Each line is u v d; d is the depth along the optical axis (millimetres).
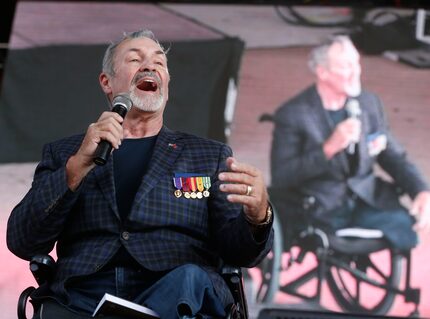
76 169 7461
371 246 14711
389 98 15594
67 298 7531
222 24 16266
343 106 15531
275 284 14430
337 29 16047
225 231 7852
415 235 14781
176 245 7820
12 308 14211
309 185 15133
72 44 16281
